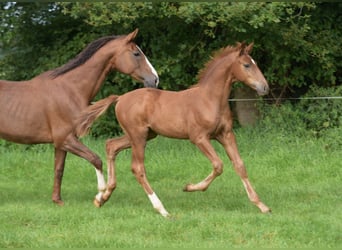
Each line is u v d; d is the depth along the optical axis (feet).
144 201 26.66
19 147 41.57
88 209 24.54
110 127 43.83
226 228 21.09
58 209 24.49
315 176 31.99
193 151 37.42
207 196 27.43
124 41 26.63
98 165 25.55
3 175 34.04
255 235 20.30
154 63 41.29
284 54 40.65
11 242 19.76
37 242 19.74
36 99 25.84
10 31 43.32
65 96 25.89
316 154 36.14
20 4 43.39
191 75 42.70
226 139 24.06
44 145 41.09
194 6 35.50
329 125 40.14
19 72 46.11
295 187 29.27
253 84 23.24
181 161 35.37
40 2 43.16
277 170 33.40
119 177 32.96
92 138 42.63
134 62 26.50
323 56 40.11
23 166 35.50
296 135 39.50
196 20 38.24
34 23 44.75
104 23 36.91
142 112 24.44
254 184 30.60
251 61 23.36
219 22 38.01
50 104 25.75
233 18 36.14
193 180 32.17
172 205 25.54
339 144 37.86
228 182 30.99
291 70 42.91
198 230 20.89
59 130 25.77
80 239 19.84
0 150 40.78
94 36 42.88
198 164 34.58
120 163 35.45
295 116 40.73
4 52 46.70
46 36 45.47
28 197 28.02
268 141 38.70
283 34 38.78
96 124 43.45
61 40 44.21
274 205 25.02
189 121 23.82
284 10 39.65
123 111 24.93
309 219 22.20
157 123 24.35
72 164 35.47
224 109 23.80
